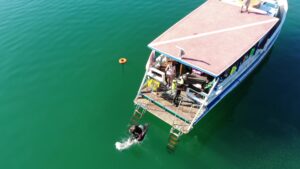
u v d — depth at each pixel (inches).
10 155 700.0
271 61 944.9
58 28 1119.6
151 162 677.3
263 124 756.0
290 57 954.7
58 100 839.1
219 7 826.8
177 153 695.1
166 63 784.9
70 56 990.4
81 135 741.3
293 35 1045.2
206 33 733.9
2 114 802.2
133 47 1023.6
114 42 1046.4
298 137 717.9
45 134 746.8
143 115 780.6
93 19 1163.9
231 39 711.7
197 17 791.7
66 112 804.6
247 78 888.9
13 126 770.2
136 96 794.8
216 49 684.1
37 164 678.5
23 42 1055.6
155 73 755.4
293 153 681.6
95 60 973.2
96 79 904.9
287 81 872.9
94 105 822.5
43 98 847.1
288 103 807.7
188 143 716.7
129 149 704.4
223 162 672.4
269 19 772.6
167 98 764.0
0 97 853.2
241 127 752.3
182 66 736.3
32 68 949.2
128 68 940.0
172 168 666.2
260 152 688.4
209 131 748.6
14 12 1230.3
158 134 737.0
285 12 952.9
